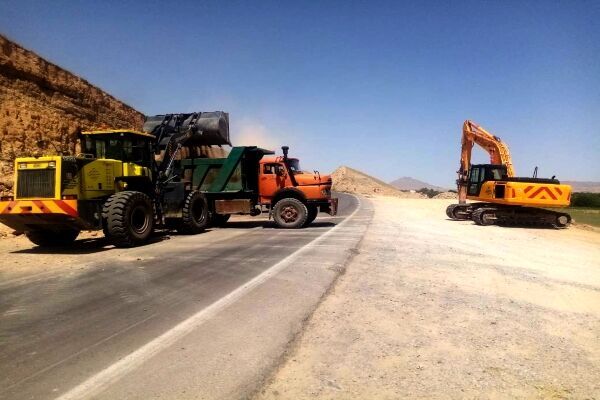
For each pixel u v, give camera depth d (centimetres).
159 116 1706
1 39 2086
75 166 1098
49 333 500
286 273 799
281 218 1642
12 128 1964
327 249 1079
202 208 1572
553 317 558
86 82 2675
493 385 372
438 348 451
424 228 1636
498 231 1616
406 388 366
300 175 1694
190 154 1812
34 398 351
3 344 468
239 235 1430
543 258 1016
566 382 379
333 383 374
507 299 638
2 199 1087
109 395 354
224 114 1794
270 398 349
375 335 486
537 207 1908
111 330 507
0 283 747
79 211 1076
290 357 426
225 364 410
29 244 1252
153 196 1440
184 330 502
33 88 2220
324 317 546
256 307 589
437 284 721
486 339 477
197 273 808
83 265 905
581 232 1702
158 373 393
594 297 661
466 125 2227
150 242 1276
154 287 706
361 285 710
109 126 2780
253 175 1784
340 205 3325
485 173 1938
